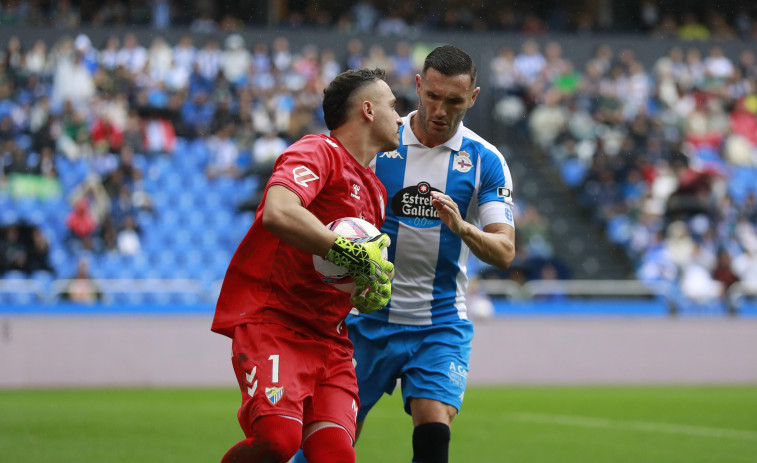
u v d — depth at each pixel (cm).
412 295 1631
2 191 6072
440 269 1634
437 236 1625
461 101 1534
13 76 6619
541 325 5756
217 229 6319
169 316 5400
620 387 5431
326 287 1293
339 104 1327
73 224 5953
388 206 1638
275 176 1212
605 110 7400
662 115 7481
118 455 2472
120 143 6450
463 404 4241
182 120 6725
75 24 7169
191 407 3909
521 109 7338
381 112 1333
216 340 5397
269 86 7050
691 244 6512
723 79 7756
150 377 5309
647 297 6269
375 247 1238
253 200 6450
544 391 5066
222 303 1318
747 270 6581
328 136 1314
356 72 1341
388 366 1630
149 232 6172
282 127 6850
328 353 1316
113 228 6034
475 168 1633
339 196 1299
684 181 6819
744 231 6744
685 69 7788
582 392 4994
